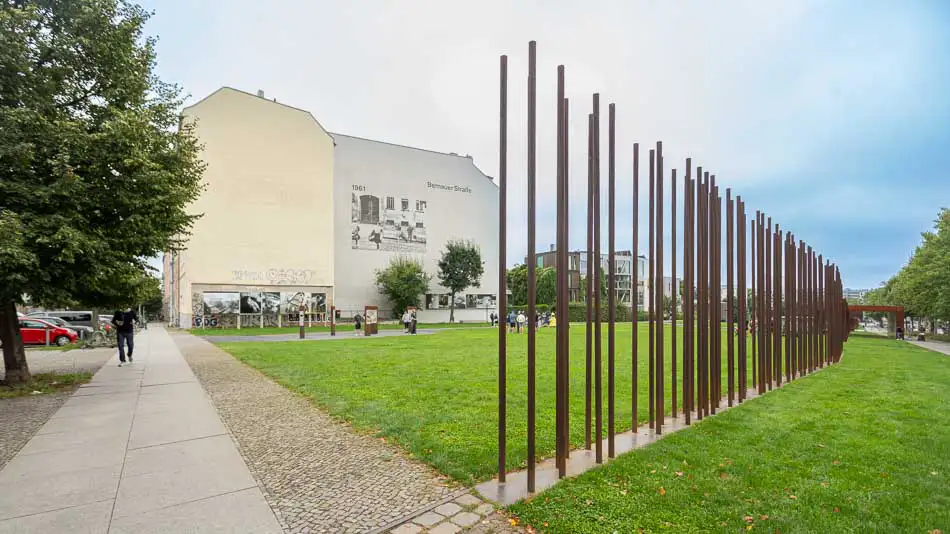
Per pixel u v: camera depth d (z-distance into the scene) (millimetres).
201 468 5195
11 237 8383
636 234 6445
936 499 4453
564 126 5176
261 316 40344
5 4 9883
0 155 8688
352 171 50656
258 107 41562
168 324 51281
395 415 7375
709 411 8039
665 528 3787
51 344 22312
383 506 4203
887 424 7191
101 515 4059
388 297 51688
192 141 13008
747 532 3742
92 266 9867
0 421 7340
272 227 41812
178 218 12086
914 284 38562
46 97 10008
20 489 4633
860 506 4270
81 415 7691
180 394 9398
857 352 21266
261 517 4012
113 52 10922
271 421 7211
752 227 9938
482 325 47344
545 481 4770
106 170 10055
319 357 15641
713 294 8078
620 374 12164
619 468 5102
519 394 9203
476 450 5652
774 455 5660
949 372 13859
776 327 10922
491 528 3809
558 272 5051
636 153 6434
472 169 60125
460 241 57062
